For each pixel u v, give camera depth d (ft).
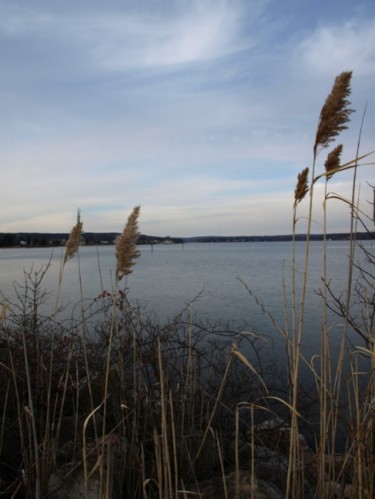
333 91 9.92
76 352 17.19
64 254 13.65
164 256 371.97
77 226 13.35
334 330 39.01
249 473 12.14
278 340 36.81
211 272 144.66
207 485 12.14
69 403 16.72
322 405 11.20
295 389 10.59
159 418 13.98
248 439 15.62
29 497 11.16
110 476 10.53
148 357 16.26
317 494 11.18
